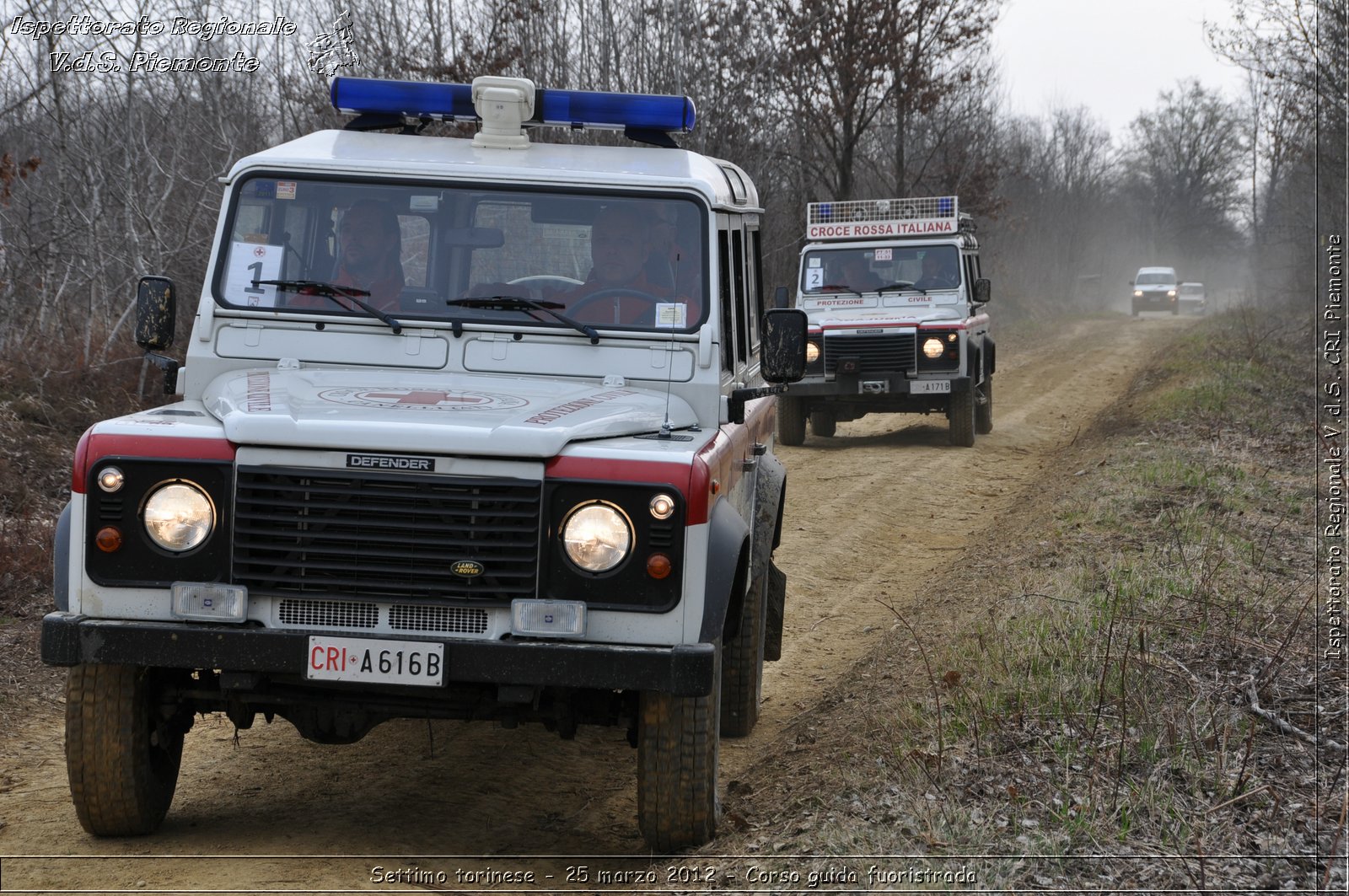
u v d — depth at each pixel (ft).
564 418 17.19
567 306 20.01
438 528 16.26
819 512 46.83
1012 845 16.47
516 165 20.59
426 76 68.23
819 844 16.88
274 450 16.38
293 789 21.17
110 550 16.37
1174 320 187.62
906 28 101.45
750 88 89.76
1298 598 27.96
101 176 52.44
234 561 16.31
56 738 23.82
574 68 76.59
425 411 17.13
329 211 20.43
